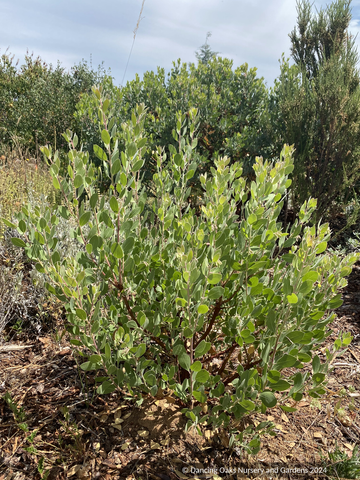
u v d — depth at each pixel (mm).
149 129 5613
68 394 2158
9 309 2742
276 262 1971
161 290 2031
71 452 1771
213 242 1649
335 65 5344
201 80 6172
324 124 5188
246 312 1681
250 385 1580
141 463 1745
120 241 1772
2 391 2156
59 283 1632
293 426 2027
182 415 2031
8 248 3162
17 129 8852
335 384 2346
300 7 7746
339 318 3135
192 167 2225
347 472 1663
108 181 5207
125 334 1764
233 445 1851
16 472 1683
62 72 10320
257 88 5801
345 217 5723
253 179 5297
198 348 1583
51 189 4664
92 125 6348
